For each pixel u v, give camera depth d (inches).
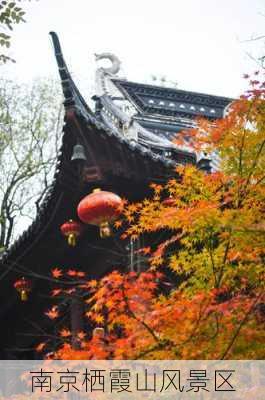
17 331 853.8
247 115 424.5
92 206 512.4
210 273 412.5
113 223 593.0
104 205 510.3
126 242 624.7
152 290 441.1
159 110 814.5
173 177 559.8
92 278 698.8
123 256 613.9
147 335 386.0
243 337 375.2
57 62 544.4
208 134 450.3
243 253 397.7
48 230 667.4
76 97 559.5
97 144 563.5
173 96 831.7
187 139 608.7
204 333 376.8
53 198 620.4
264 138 418.3
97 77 792.9
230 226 375.6
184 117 825.5
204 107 848.3
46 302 779.4
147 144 623.5
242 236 385.4
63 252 705.0
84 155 562.9
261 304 390.0
